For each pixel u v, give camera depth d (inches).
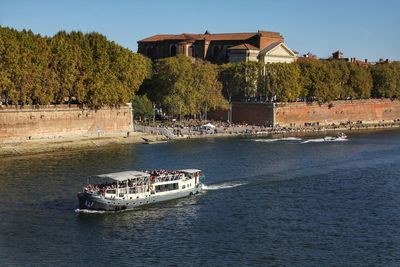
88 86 6702.8
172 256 2797.7
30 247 2903.5
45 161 5201.8
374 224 3321.9
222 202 3784.5
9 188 4062.5
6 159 5305.1
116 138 6766.7
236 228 3230.8
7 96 6077.8
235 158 5575.8
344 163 5369.1
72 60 6496.1
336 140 7322.8
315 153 6028.5
